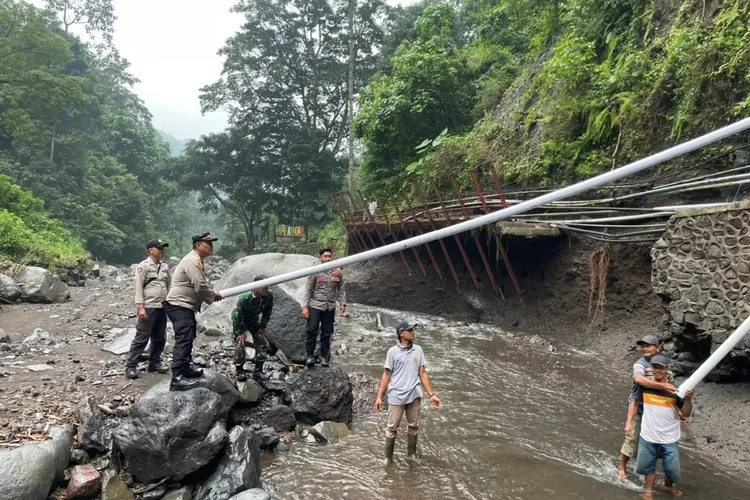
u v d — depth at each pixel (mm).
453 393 6996
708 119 8148
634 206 9227
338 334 10250
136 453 4172
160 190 42781
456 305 13164
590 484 4551
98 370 6238
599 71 10789
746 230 6109
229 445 4426
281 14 29266
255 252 29312
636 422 4773
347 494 4328
